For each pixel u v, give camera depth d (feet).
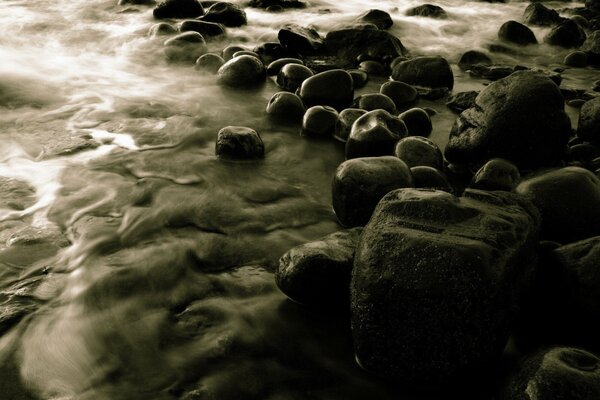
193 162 13.17
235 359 7.61
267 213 11.21
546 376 6.22
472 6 33.35
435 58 19.11
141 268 9.27
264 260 9.72
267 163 13.41
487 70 21.47
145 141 14.24
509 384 6.60
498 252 7.15
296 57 22.06
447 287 6.83
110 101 16.99
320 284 8.38
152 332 7.98
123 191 11.64
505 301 7.06
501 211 8.09
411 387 7.26
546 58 24.26
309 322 8.32
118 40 23.27
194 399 6.97
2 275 8.87
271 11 29.27
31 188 11.59
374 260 7.40
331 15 28.89
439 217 7.75
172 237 10.18
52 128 14.84
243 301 8.68
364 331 7.30
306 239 10.43
